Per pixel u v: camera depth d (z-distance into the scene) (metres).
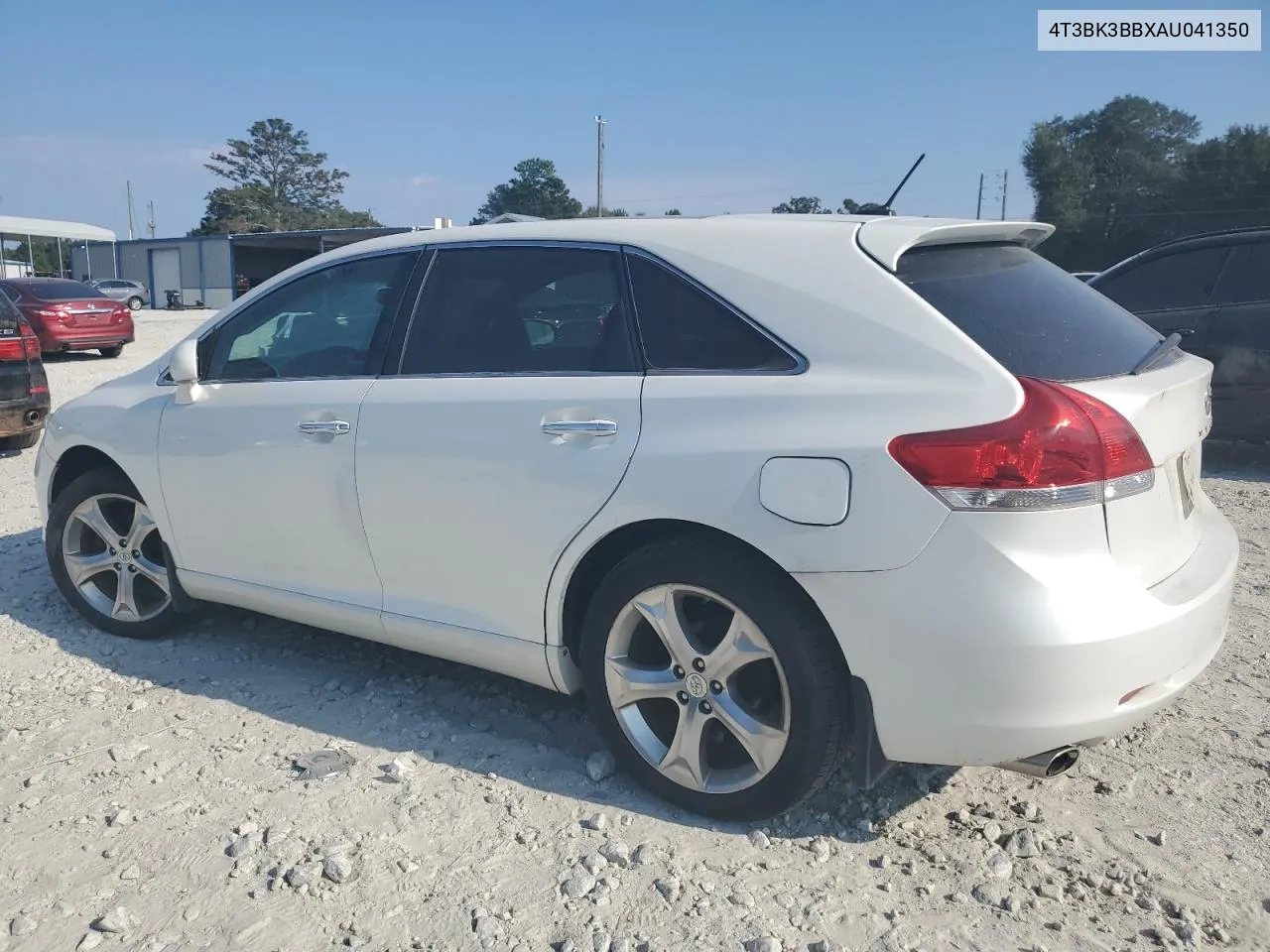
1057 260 53.97
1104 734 2.56
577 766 3.29
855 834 2.90
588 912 2.56
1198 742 3.43
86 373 16.20
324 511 3.60
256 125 93.31
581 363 3.12
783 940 2.46
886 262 2.77
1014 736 2.50
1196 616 2.65
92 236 65.25
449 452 3.25
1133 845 2.85
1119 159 53.75
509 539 3.16
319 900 2.62
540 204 84.25
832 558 2.58
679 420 2.85
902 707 2.58
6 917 2.56
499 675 4.04
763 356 2.83
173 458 4.03
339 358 3.68
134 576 4.36
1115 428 2.55
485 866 2.76
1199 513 3.24
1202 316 7.74
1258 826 2.93
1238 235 7.69
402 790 3.13
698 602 2.99
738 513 2.71
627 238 3.16
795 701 2.71
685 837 2.88
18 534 6.03
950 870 2.74
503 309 3.34
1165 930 2.50
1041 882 2.68
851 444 2.57
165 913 2.57
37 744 3.45
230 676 4.02
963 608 2.46
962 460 2.46
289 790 3.13
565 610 3.15
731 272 2.93
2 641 4.36
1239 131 50.75
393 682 3.96
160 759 3.34
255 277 51.91
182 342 4.04
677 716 3.13
